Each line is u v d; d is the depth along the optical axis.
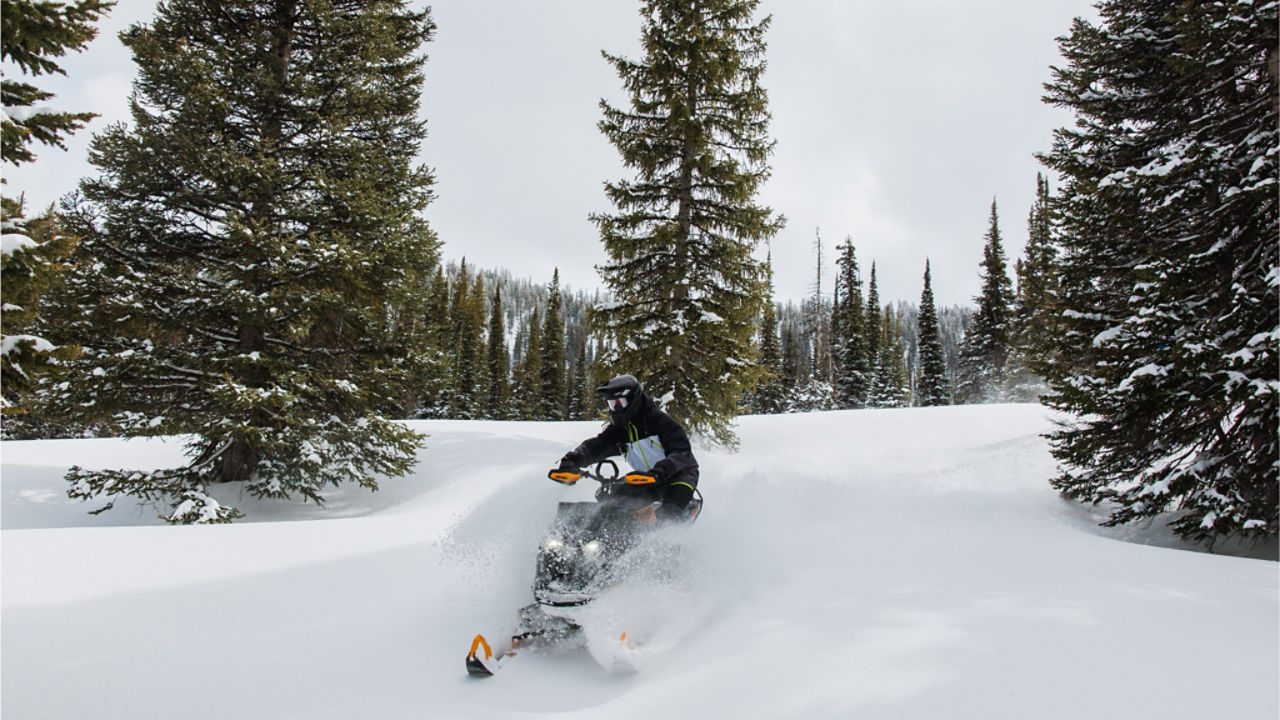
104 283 10.02
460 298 70.88
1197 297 8.62
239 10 11.82
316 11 11.59
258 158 10.62
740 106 15.06
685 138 14.95
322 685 3.38
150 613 4.12
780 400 47.00
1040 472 10.72
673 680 3.20
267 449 11.12
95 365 10.04
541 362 58.50
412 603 4.61
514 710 3.07
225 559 5.32
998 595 4.12
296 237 10.97
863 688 2.86
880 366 49.78
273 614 4.30
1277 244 8.38
